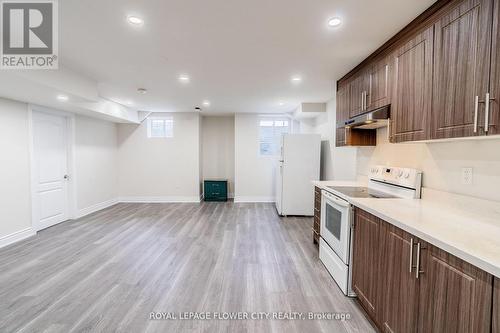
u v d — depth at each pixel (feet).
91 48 7.57
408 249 4.39
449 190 5.81
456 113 4.50
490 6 3.84
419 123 5.52
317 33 6.60
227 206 18.69
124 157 19.93
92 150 16.57
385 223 5.20
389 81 6.78
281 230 12.95
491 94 3.84
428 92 5.24
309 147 15.57
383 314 5.25
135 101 15.47
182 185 20.20
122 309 6.31
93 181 16.71
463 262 3.27
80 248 10.30
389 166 8.27
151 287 7.37
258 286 7.47
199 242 11.11
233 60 8.53
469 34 4.23
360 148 10.43
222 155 21.68
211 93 13.33
